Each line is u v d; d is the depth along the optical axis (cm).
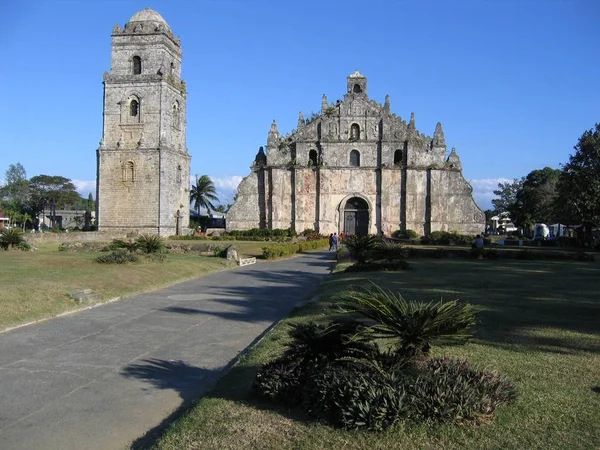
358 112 8056
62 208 14800
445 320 1012
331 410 911
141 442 935
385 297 1054
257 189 8162
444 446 809
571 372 1157
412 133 7919
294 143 8138
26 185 13488
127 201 7350
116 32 7456
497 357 1270
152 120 7344
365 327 1052
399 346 1116
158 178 7300
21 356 1454
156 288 2783
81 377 1285
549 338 1454
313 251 6209
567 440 823
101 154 7406
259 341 1534
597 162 6931
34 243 5172
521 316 1744
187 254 4747
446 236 7275
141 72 7431
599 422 889
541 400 984
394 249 3647
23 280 2339
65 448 911
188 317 2034
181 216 7819
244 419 938
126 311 2125
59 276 2575
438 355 1266
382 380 914
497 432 852
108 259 3278
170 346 1593
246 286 2959
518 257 4494
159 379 1279
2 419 1027
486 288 2430
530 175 12662
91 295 2280
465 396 884
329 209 8006
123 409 1085
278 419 935
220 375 1312
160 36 7388
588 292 2308
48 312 1984
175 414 1060
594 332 1524
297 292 2736
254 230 7800
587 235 7506
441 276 2973
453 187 7800
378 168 7956
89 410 1078
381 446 814
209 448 833
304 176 8062
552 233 11469
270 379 1034
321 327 1103
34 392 1177
